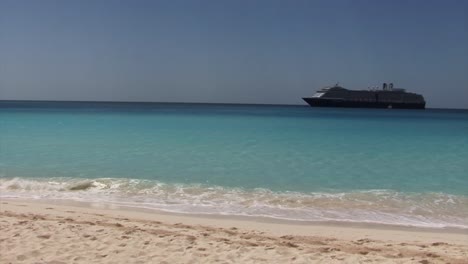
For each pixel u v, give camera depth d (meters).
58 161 16.95
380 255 6.73
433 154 20.39
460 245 7.43
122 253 6.57
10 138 25.27
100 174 14.38
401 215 9.88
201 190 12.16
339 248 7.07
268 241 7.36
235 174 14.64
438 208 10.53
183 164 16.58
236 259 6.41
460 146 23.84
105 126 37.38
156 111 87.81
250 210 10.12
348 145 23.80
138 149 20.84
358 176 14.61
